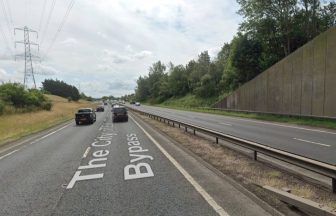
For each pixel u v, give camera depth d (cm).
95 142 1647
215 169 864
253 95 4112
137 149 1329
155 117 3441
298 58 2956
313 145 1321
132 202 615
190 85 11825
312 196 592
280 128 2161
